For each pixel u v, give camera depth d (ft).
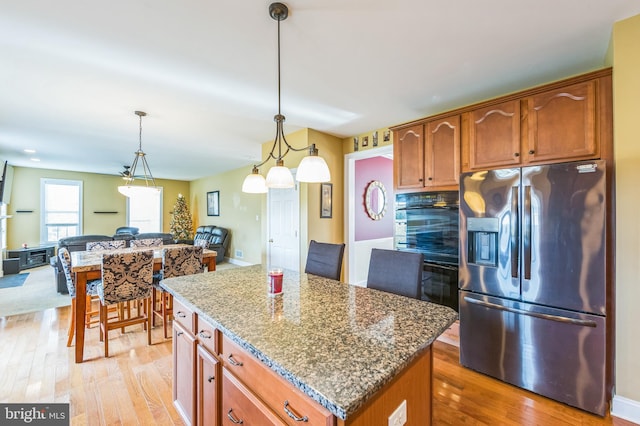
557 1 5.08
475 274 7.47
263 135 13.60
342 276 13.67
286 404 3.13
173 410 6.17
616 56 5.74
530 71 7.62
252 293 5.61
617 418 5.82
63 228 24.14
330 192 13.44
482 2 5.09
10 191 21.65
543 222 6.40
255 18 5.51
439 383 7.13
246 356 3.80
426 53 6.77
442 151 9.00
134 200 27.89
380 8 5.24
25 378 7.30
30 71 7.54
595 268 5.84
